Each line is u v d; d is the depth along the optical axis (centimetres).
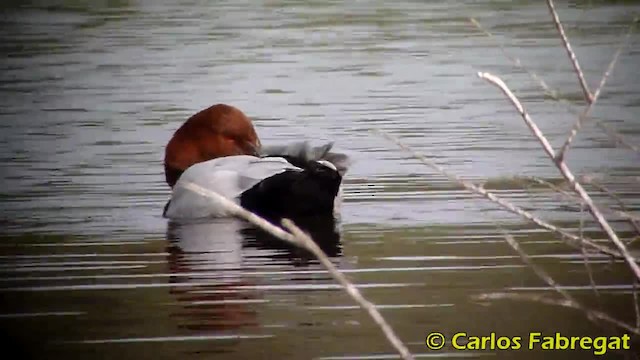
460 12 2836
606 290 913
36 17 2852
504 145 1524
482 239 1073
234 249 1052
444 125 1675
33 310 895
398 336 821
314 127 1684
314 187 1129
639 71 2102
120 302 908
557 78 2053
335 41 2480
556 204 1195
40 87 2047
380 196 1252
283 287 933
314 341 813
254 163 1157
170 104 1884
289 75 2120
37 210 1222
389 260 1006
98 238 1102
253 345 805
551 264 988
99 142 1603
